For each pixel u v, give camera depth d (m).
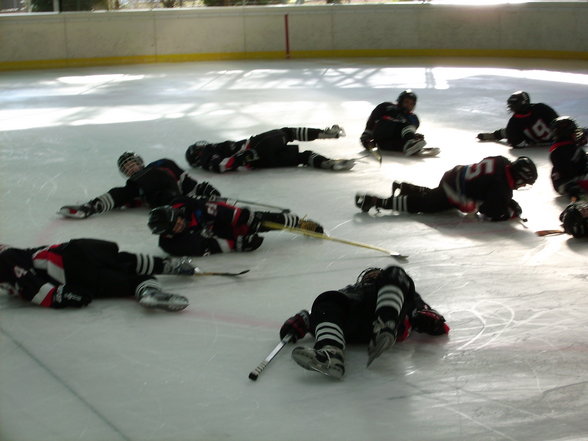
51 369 3.70
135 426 3.17
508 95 13.00
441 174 7.83
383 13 18.69
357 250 5.45
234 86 14.86
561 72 15.49
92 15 18.47
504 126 10.43
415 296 3.95
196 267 4.93
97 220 6.27
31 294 4.35
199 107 12.49
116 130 10.65
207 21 18.86
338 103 12.66
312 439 3.05
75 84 15.61
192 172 8.05
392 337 3.40
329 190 7.21
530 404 3.30
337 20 18.91
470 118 11.09
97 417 3.25
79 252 4.46
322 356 3.39
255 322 4.22
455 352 3.81
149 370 3.67
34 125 11.15
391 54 18.83
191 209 5.28
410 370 3.62
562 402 3.31
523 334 4.01
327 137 8.12
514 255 5.29
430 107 12.10
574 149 6.55
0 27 18.06
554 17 17.45
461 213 6.34
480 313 4.30
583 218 5.46
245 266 5.13
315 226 5.59
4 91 14.82
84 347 3.93
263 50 19.09
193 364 3.73
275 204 6.73
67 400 3.41
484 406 3.29
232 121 11.18
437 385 3.48
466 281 4.81
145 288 4.40
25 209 6.68
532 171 5.84
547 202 6.66
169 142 9.77
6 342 4.00
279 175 7.87
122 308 4.42
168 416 3.25
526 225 5.99
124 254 4.64
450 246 5.51
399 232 5.86
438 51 18.56
